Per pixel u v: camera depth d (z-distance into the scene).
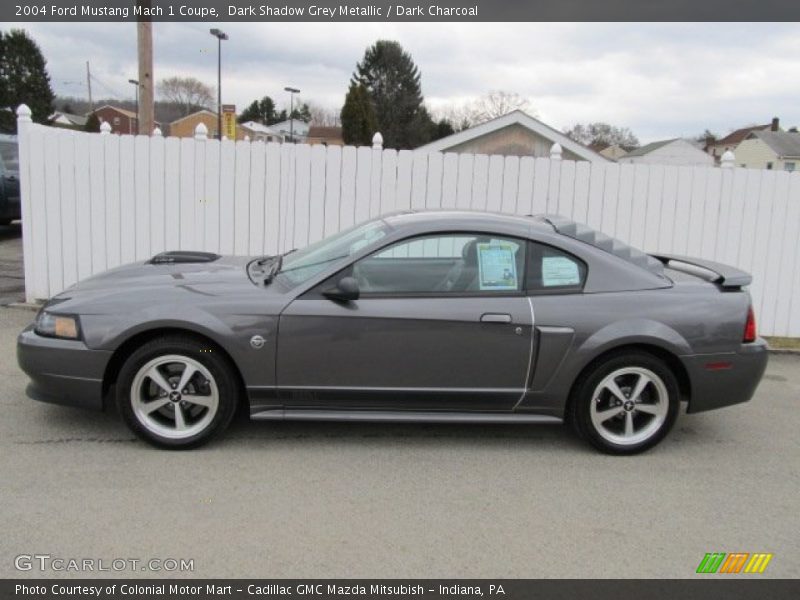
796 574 3.09
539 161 7.49
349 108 48.50
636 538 3.34
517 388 4.21
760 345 4.38
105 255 7.61
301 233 7.62
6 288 8.60
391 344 4.07
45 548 3.04
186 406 4.14
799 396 5.80
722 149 72.12
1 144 13.29
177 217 7.58
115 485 3.65
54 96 53.38
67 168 7.44
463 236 4.23
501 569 3.03
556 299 4.21
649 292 4.29
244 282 4.37
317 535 3.24
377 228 4.49
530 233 4.30
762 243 7.62
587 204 7.57
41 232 7.52
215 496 3.57
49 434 4.29
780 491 3.94
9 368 5.49
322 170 7.51
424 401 4.19
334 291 4.04
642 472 4.13
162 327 4.00
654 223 7.60
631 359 4.23
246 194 7.55
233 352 4.01
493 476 3.99
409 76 72.00
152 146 7.46
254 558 3.03
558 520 3.49
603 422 4.34
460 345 4.11
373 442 4.42
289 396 4.12
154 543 3.11
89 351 3.99
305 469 3.96
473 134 19.67
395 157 7.48
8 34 49.50
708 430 4.91
